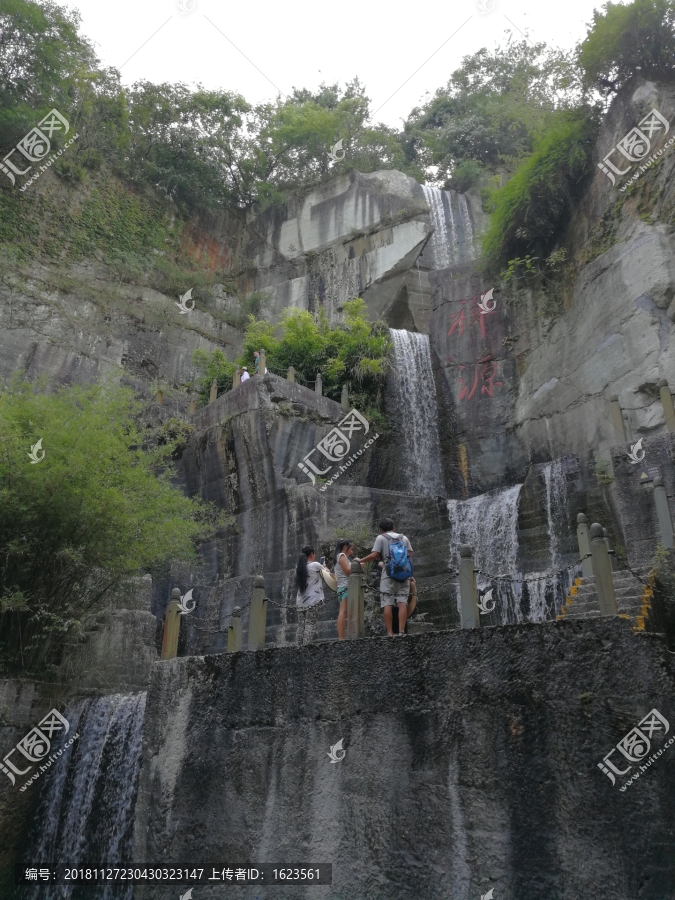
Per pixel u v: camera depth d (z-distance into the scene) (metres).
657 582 7.83
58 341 22.62
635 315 16.03
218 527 17.55
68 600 11.89
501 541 15.22
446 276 22.91
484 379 20.73
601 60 18.70
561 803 5.84
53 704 11.26
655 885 5.22
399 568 8.46
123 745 10.19
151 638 13.41
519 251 20.78
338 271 28.73
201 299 27.44
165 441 19.16
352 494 16.27
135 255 26.78
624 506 11.20
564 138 19.44
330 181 30.70
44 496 11.31
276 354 21.42
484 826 6.16
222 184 30.80
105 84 27.73
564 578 11.52
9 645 11.43
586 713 5.97
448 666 6.93
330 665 7.82
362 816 6.95
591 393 17.00
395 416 20.50
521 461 18.92
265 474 17.14
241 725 8.36
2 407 12.05
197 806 8.32
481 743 6.45
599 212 18.42
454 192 29.64
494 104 31.75
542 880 5.71
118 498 11.59
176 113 29.75
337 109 32.41
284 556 15.80
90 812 10.07
